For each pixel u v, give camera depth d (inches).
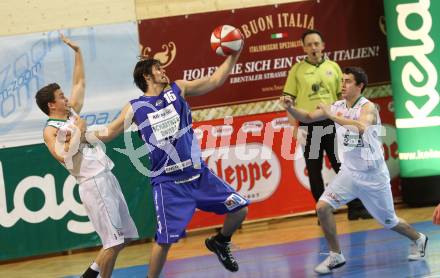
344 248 489.1
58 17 602.2
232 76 628.1
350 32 647.1
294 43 639.1
